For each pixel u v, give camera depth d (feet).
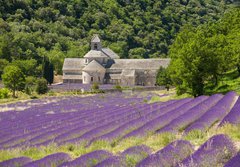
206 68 218.59
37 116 215.51
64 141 104.73
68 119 179.52
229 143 65.36
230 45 255.29
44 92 464.65
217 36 259.19
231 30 318.24
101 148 87.30
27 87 456.04
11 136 135.03
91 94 463.83
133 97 355.15
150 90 519.19
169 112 143.13
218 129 88.63
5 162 75.92
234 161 49.26
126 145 88.94
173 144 71.97
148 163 58.44
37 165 69.41
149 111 164.45
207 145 63.52
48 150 94.99
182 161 56.24
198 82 224.53
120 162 63.41
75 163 66.64
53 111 248.73
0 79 611.06
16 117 218.79
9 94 440.86
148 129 106.73
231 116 103.81
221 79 268.41
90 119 166.50
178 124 108.78
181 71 223.92
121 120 141.90
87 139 104.22
